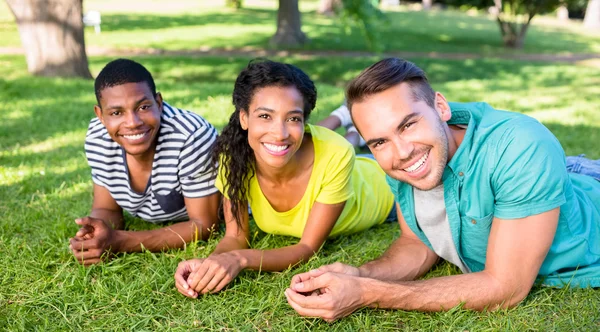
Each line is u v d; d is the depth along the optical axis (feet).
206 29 65.82
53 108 21.54
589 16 94.22
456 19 94.89
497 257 7.29
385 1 126.72
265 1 118.52
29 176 13.43
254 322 7.75
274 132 8.07
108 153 9.73
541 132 7.09
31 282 8.79
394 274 8.36
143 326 7.72
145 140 9.16
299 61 45.96
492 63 47.03
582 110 24.08
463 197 7.52
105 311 8.05
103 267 8.92
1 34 54.90
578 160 9.55
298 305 7.45
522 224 7.09
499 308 7.48
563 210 7.70
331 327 7.59
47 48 32.04
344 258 9.56
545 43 66.03
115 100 8.81
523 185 6.92
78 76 32.81
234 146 8.95
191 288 8.16
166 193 10.00
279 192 9.33
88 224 8.93
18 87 26.22
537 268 7.26
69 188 12.84
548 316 7.68
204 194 9.91
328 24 74.84
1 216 11.16
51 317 7.91
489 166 7.13
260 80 8.09
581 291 8.15
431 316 7.66
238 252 8.61
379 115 6.77
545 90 31.58
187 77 37.06
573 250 7.94
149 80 9.18
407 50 54.65
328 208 9.20
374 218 10.67
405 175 7.04
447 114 7.10
